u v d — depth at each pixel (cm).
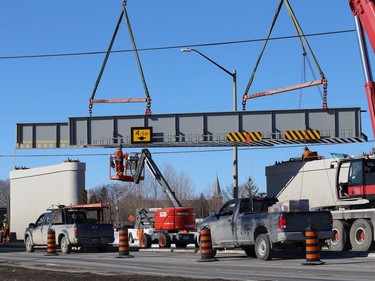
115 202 8000
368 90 1510
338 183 2611
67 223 3048
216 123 3428
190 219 3162
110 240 3031
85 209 3173
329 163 2830
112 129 3575
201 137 3431
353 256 2217
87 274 1766
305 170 3011
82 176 4878
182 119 3481
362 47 1544
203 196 8225
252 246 2255
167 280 1530
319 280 1439
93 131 3606
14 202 5488
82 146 3603
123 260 2416
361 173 2511
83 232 2964
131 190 7775
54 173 4991
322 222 2091
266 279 1504
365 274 1559
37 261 2480
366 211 2422
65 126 3719
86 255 2833
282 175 3394
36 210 5191
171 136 3481
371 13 1547
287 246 2106
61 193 4884
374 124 1497
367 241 2402
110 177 3559
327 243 2558
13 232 5131
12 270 1972
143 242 3322
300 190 3025
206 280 1502
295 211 2080
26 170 5369
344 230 2511
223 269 1875
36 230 3225
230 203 2330
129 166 3569
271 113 3362
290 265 1897
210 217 2409
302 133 3297
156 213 3253
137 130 3506
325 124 3303
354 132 3262
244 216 2212
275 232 2055
